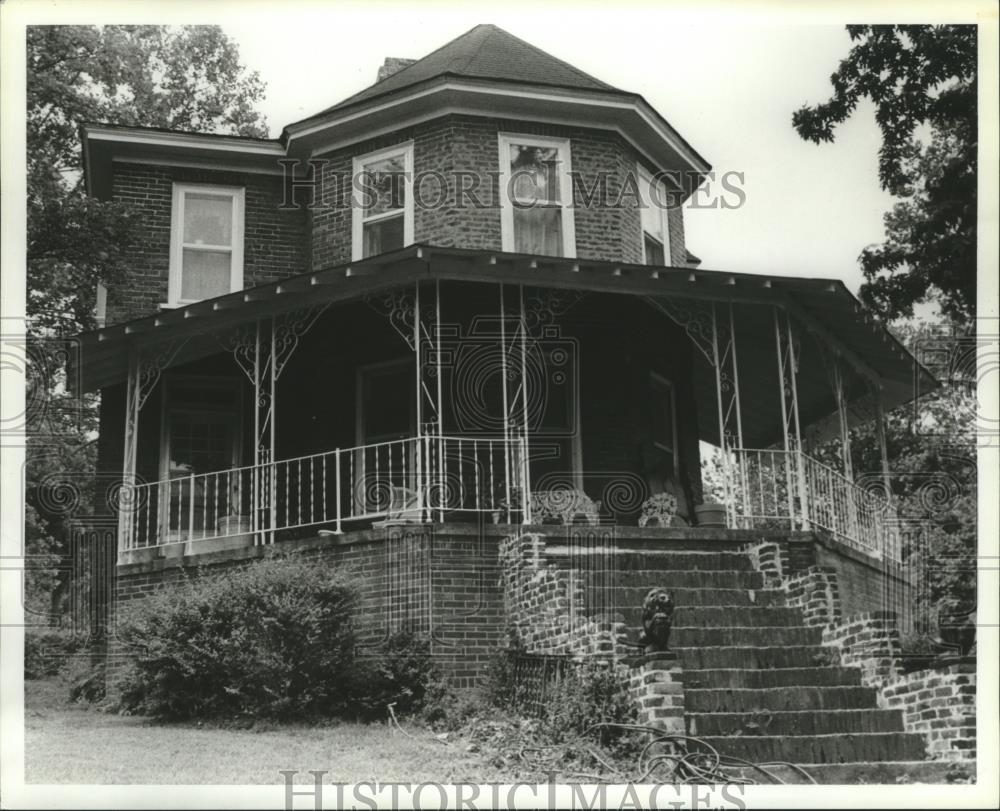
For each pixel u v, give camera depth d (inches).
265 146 741.3
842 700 442.6
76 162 936.3
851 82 825.5
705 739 414.0
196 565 573.9
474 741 445.4
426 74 705.0
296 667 489.1
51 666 675.4
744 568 530.3
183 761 432.8
